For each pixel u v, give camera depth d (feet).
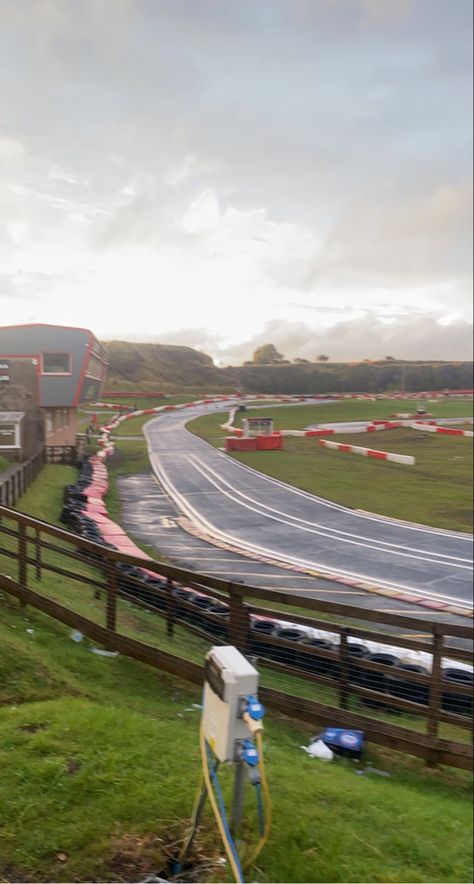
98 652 22.61
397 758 20.74
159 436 172.96
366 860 12.62
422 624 19.54
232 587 21.50
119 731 15.55
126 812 12.36
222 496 103.60
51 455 61.93
